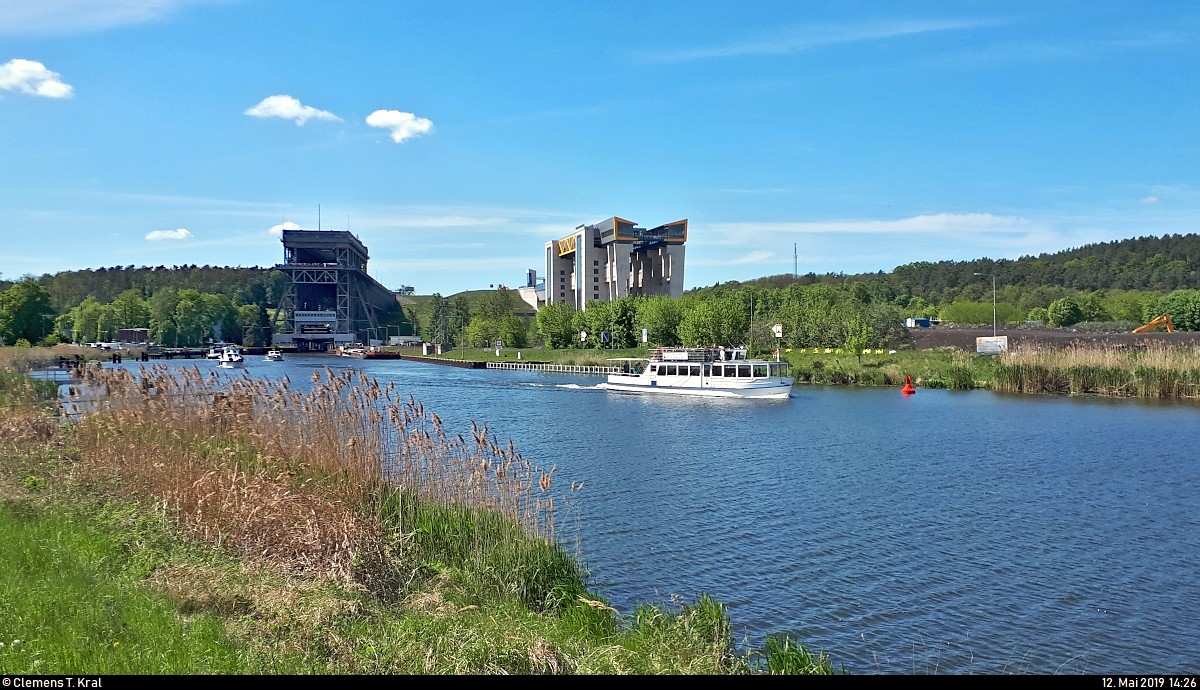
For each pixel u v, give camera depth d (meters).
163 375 25.95
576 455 41.59
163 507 18.03
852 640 17.78
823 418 59.41
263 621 12.34
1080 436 48.50
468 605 15.10
